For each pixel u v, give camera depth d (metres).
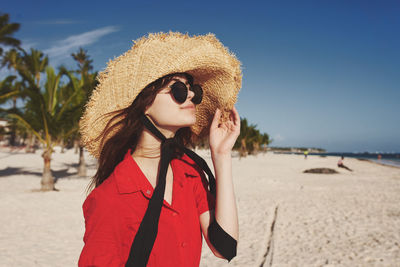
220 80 1.10
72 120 12.32
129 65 0.92
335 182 19.02
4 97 12.16
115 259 0.77
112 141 1.00
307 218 8.70
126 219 0.81
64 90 14.13
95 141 0.99
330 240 6.68
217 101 1.15
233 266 5.15
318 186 16.56
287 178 21.00
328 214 9.26
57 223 7.54
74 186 13.90
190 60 0.93
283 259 5.52
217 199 1.04
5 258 5.21
